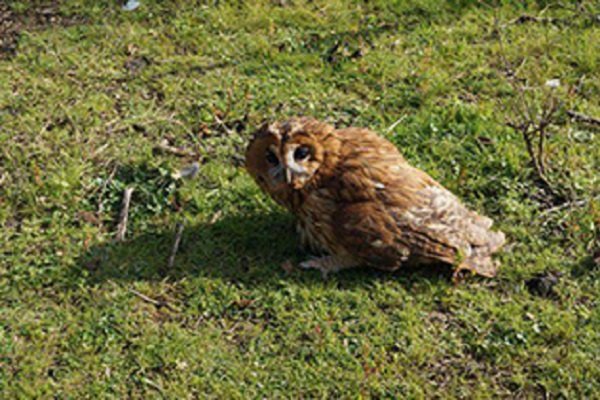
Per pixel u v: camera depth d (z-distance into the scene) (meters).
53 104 1.86
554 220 1.66
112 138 1.80
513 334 1.50
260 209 1.67
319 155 1.50
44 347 1.48
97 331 1.50
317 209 1.53
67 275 1.57
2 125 1.81
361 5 2.13
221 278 1.57
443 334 1.50
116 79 1.92
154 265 1.59
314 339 1.49
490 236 1.58
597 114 1.86
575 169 1.75
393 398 1.43
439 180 1.72
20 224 1.65
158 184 1.71
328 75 1.95
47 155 1.76
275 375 1.45
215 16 2.07
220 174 1.72
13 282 1.56
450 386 1.45
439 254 1.53
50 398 1.42
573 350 1.48
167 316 1.52
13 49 2.00
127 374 1.45
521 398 1.43
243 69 1.95
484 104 1.88
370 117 1.86
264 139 1.49
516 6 2.14
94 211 1.68
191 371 1.45
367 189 1.51
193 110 1.86
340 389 1.43
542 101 1.89
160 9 2.09
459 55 2.00
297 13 2.09
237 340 1.49
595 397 1.43
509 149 1.77
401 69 1.96
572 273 1.58
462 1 2.13
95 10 2.08
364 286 1.56
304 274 1.57
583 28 2.08
